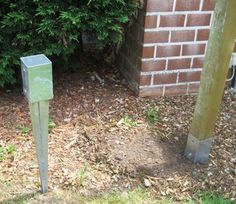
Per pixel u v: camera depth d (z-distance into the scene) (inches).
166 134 139.8
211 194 116.8
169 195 116.6
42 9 137.7
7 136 135.1
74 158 127.2
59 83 164.9
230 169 125.6
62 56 161.6
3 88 160.1
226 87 170.6
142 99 158.4
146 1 145.1
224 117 151.2
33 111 102.6
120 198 114.4
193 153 126.5
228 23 110.3
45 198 113.3
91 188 117.3
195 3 149.6
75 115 147.1
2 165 123.2
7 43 146.0
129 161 126.3
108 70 177.3
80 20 140.6
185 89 163.5
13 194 114.1
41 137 106.9
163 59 155.6
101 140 134.3
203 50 158.7
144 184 119.3
